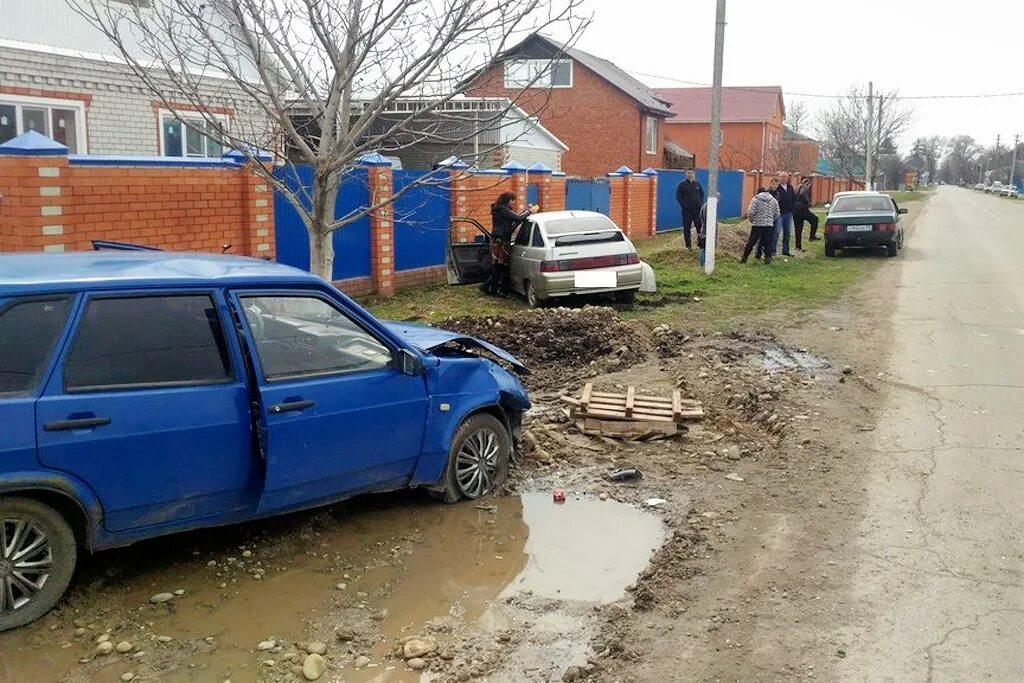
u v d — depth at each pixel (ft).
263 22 21.99
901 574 15.79
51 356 13.23
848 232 70.64
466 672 12.72
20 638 13.23
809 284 53.47
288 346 15.83
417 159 73.72
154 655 13.01
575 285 42.37
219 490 14.94
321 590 15.17
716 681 12.53
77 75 46.29
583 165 133.90
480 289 49.11
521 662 13.05
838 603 14.78
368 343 17.01
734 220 116.78
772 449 22.76
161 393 14.16
